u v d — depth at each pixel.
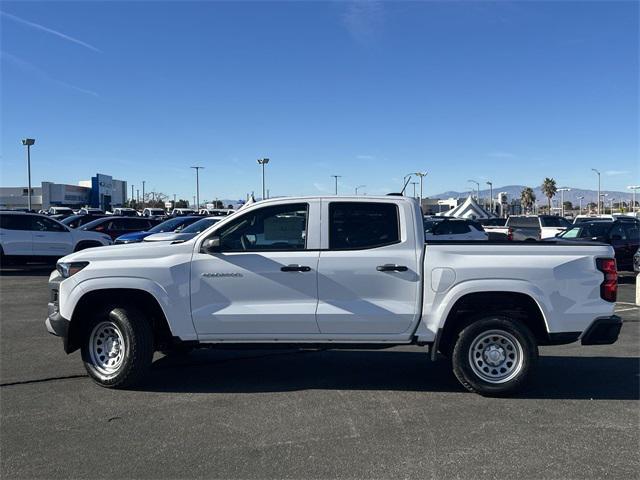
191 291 5.94
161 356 7.68
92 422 5.12
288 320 5.85
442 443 4.64
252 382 6.41
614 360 7.43
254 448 4.55
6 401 5.71
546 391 6.06
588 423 5.11
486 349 5.87
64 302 6.04
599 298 5.83
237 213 6.07
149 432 4.89
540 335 5.97
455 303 5.81
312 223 6.00
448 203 71.25
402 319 5.80
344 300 5.86
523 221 27.50
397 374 6.76
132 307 6.08
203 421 5.15
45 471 4.15
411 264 5.83
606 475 4.09
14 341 8.39
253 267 5.90
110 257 6.06
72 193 83.25
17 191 86.44
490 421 5.15
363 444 4.62
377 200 6.04
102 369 6.12
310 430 4.93
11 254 17.55
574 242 6.23
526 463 4.28
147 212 54.94
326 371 6.89
